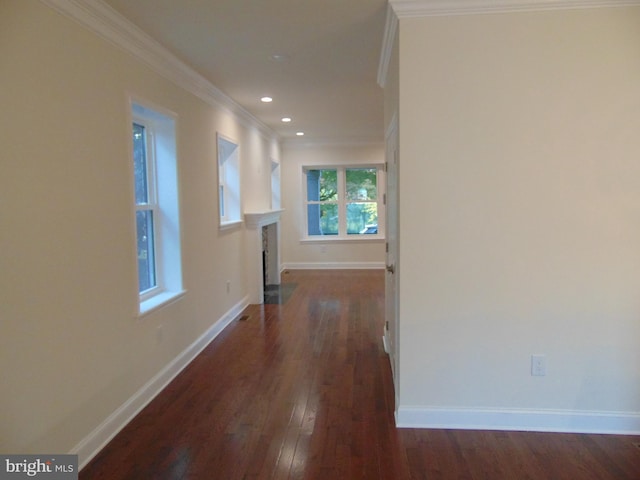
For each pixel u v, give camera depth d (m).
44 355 1.94
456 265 2.42
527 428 2.47
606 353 2.41
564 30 2.26
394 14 2.33
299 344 4.05
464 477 2.08
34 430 1.89
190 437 2.45
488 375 2.47
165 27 2.63
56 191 2.02
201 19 2.53
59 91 2.04
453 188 2.38
